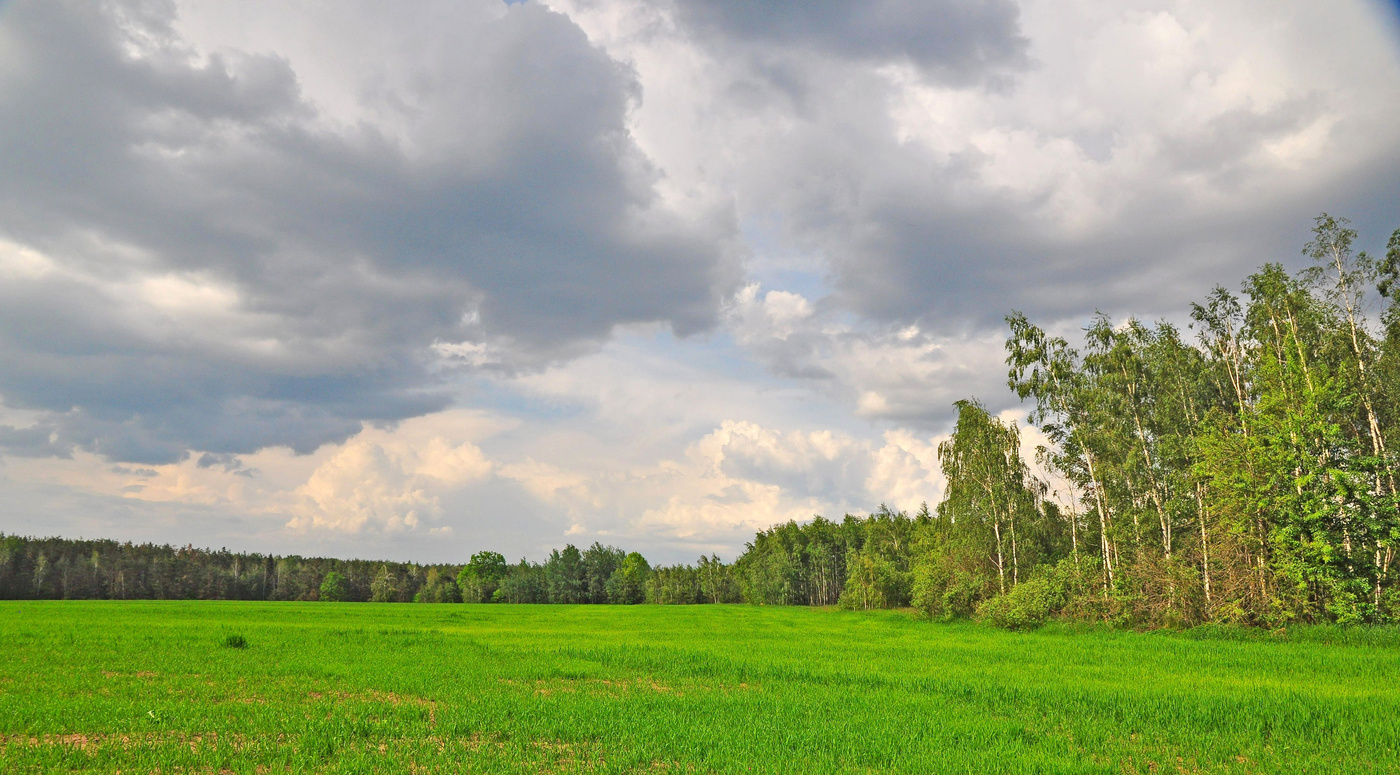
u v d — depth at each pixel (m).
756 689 21.52
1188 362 54.12
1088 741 14.60
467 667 25.83
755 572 153.38
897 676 23.94
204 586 169.88
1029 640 41.09
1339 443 40.06
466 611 92.81
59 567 153.62
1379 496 39.00
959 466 69.56
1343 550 38.97
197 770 11.95
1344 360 45.66
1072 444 57.09
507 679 23.20
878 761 13.08
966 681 22.36
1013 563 64.00
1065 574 54.03
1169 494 52.53
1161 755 13.63
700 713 17.11
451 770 11.88
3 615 60.78
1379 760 13.21
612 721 15.71
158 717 15.55
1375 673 24.97
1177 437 50.75
